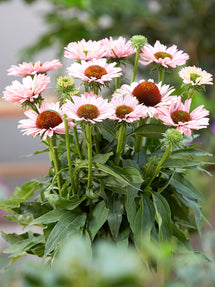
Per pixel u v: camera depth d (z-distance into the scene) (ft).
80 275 1.09
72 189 3.28
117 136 3.26
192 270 2.13
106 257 1.05
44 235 3.38
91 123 2.99
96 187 3.31
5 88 3.21
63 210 3.29
